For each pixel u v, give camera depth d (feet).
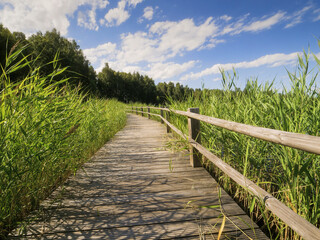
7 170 4.81
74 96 10.00
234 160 8.04
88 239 4.55
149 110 39.60
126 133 21.52
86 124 11.94
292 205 4.38
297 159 4.66
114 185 7.63
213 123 6.34
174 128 13.67
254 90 8.66
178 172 8.82
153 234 4.67
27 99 5.46
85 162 10.75
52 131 6.72
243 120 7.98
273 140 3.28
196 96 13.28
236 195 6.89
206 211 5.57
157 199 6.39
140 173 8.91
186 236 4.57
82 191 7.11
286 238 4.66
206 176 8.24
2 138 4.95
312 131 5.24
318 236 2.48
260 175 6.75
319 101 5.50
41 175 6.55
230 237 4.47
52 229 4.91
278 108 5.89
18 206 5.41
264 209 5.48
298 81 5.88
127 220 5.26
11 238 4.59
